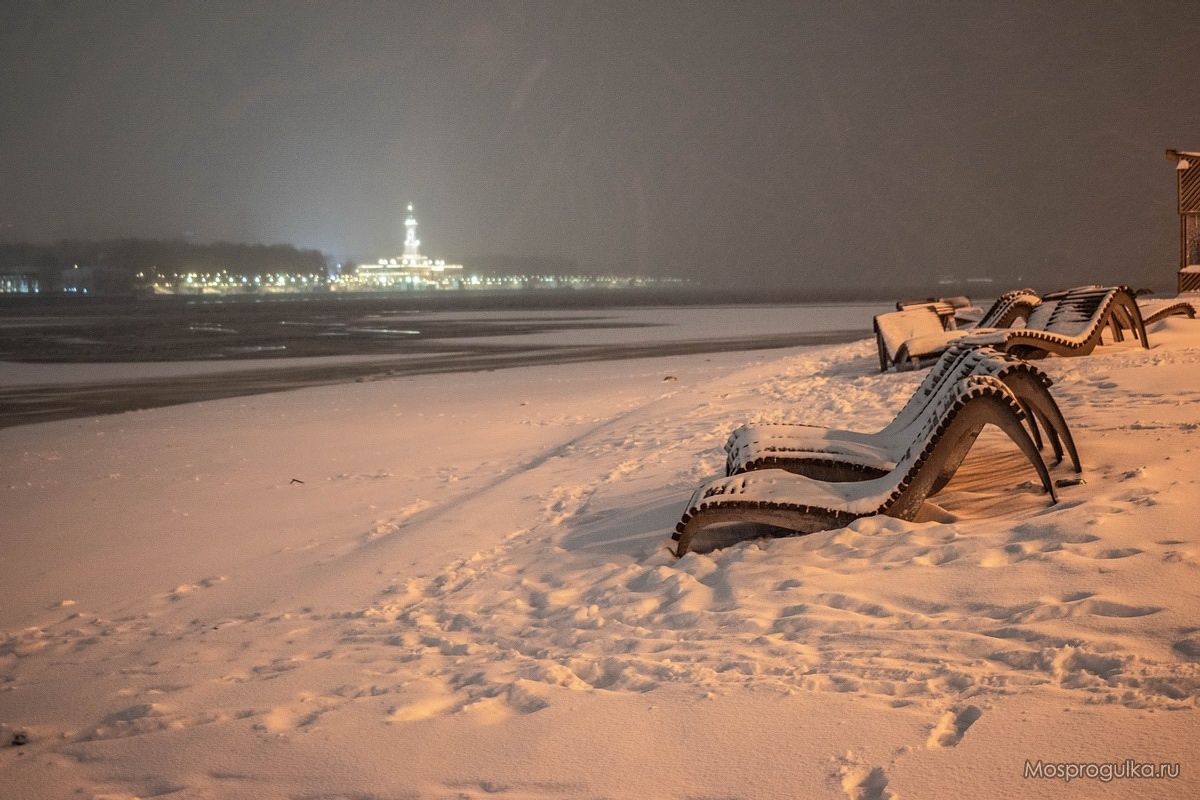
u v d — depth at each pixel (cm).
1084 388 951
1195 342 1362
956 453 566
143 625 587
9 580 735
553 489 866
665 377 2177
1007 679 309
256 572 699
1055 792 237
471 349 3762
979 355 605
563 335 4809
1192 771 238
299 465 1202
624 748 299
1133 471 545
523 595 539
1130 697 282
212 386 2436
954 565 437
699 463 867
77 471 1231
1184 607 345
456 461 1167
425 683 398
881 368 1547
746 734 297
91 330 6600
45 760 351
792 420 1061
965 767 256
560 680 376
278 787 302
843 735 286
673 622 436
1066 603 367
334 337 5034
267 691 417
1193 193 2481
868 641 368
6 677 503
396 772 303
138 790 315
